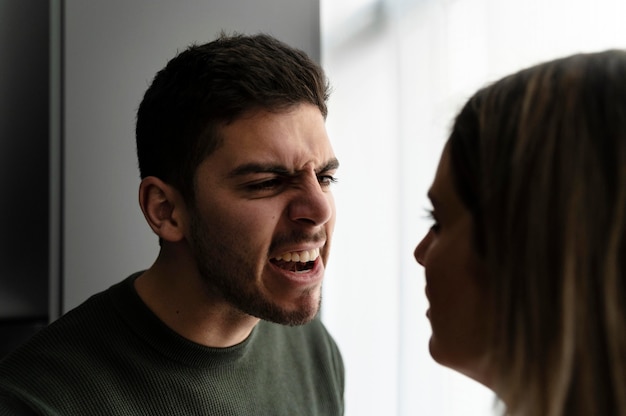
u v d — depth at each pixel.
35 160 1.47
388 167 1.68
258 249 0.80
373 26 1.74
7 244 1.45
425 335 1.54
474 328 0.41
